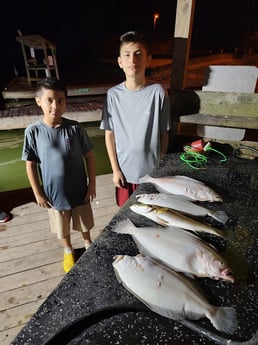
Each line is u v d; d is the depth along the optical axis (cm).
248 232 131
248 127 222
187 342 82
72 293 98
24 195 349
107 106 211
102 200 340
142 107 196
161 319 89
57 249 252
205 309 89
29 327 86
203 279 103
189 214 143
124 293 97
